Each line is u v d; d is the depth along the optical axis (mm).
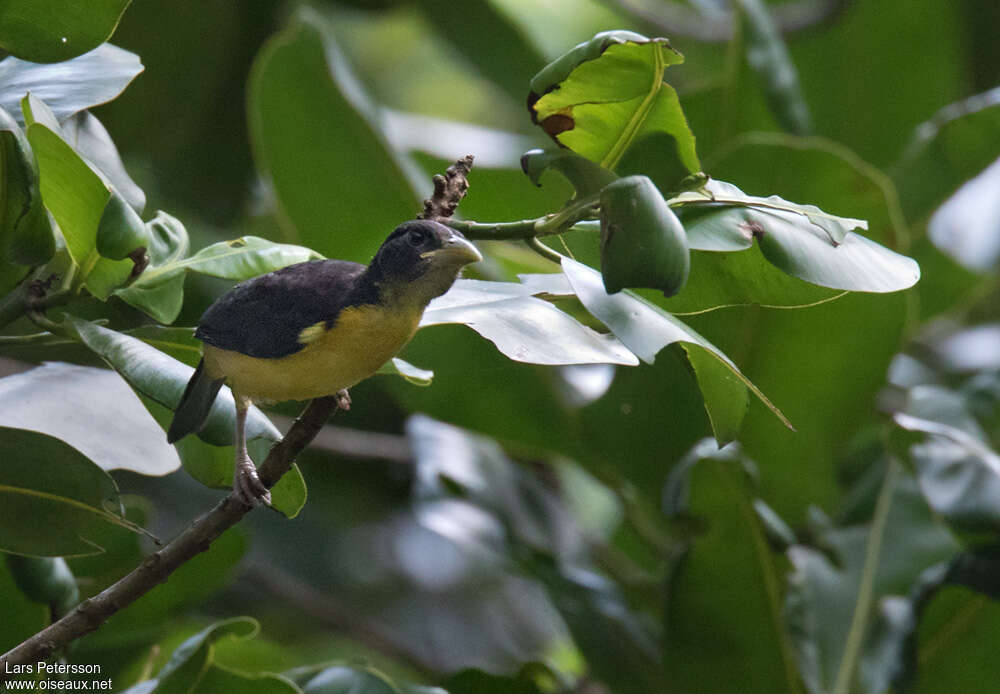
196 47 11852
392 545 13125
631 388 8609
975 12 12984
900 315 8164
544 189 9547
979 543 7316
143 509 7480
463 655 12586
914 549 8367
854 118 11766
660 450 8641
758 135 8406
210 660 6199
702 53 13836
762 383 8461
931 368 12336
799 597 7844
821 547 8500
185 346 5879
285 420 11273
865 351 8289
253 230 12102
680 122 5180
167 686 6094
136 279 5621
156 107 11945
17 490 5410
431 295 5418
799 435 8555
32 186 5223
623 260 4277
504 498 8883
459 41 13477
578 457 9031
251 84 9219
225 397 5695
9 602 6699
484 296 5574
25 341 5664
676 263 4277
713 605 7484
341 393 5855
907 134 11727
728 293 5500
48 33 5637
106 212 5215
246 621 6332
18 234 5434
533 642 12844
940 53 11508
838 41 11617
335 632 12039
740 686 7574
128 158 11828
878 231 8203
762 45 9422
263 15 12164
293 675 6727
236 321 5520
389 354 5543
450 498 8555
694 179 5238
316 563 12320
